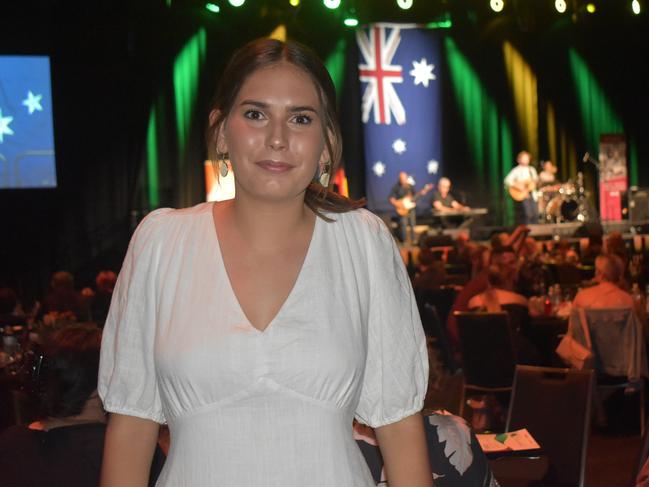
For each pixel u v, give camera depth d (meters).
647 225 13.45
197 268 1.26
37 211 12.51
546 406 3.43
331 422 1.23
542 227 13.32
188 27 12.92
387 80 14.52
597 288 5.91
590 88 15.49
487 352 5.60
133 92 12.81
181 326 1.23
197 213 1.31
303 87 1.25
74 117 12.61
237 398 1.20
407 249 12.27
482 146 15.02
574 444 3.31
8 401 2.43
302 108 1.25
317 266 1.27
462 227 13.67
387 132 14.52
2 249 12.37
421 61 14.68
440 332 6.51
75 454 2.13
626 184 14.52
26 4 12.34
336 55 14.12
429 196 14.37
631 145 15.70
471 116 14.96
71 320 5.04
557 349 5.93
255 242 1.26
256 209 1.26
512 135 15.16
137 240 1.31
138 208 12.88
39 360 2.18
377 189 14.45
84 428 2.16
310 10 13.59
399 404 1.33
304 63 1.26
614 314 5.83
